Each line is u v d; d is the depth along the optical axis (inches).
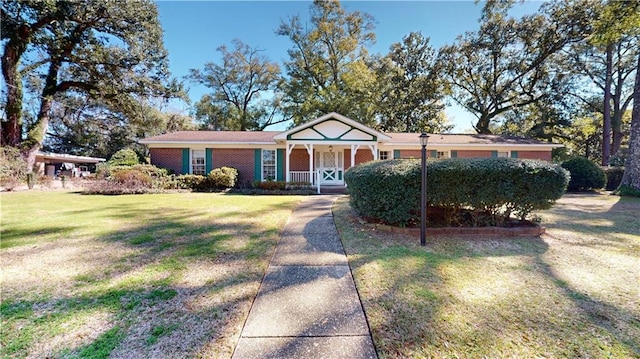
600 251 155.3
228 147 588.1
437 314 91.6
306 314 92.9
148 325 85.7
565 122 876.6
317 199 388.5
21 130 657.0
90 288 110.0
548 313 92.0
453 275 122.7
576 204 323.0
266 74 1158.3
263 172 596.1
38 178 589.0
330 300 102.3
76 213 267.0
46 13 564.1
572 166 486.0
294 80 1010.7
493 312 92.7
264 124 1208.8
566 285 112.9
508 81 866.1
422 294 105.0
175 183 509.4
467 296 103.5
